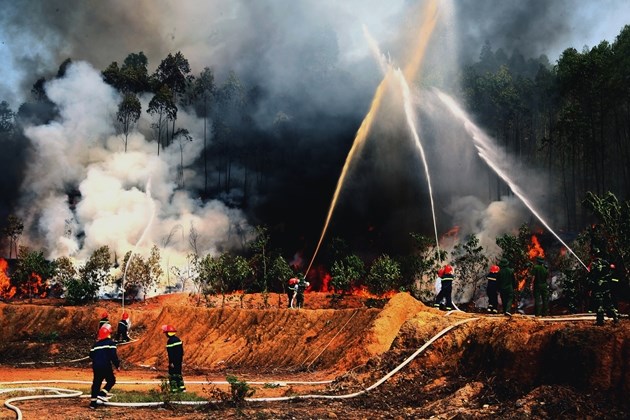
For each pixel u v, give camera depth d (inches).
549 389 537.6
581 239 1293.1
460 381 654.5
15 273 2112.5
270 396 717.3
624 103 2161.7
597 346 535.2
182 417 595.5
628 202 844.6
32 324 1688.0
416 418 567.8
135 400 684.1
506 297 837.2
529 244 1535.4
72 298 1911.9
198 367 1186.0
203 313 1369.3
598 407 509.4
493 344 648.4
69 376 1066.7
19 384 884.6
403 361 730.2
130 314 1731.1
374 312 1056.2
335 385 752.3
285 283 1804.9
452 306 1003.9
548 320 681.0
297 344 1126.4
